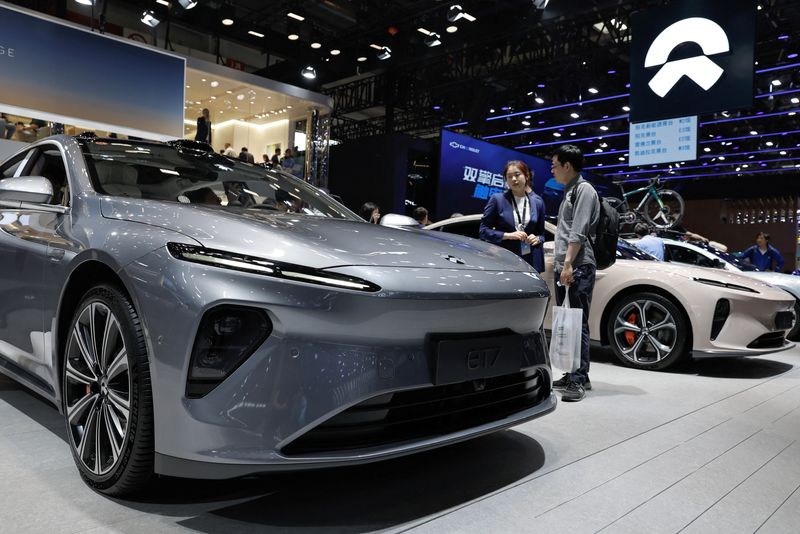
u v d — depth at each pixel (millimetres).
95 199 1895
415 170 14859
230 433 1348
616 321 4027
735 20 7977
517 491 1752
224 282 1389
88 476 1623
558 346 2900
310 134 12977
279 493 1659
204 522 1458
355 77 19875
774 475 2000
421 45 15148
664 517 1627
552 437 2324
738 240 24562
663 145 9898
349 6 14688
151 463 1474
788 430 2580
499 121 20141
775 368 4281
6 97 8680
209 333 1381
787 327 3965
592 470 1967
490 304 1684
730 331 3705
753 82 7852
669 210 9328
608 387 3328
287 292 1389
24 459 1834
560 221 3199
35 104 8938
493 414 1773
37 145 2480
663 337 3904
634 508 1676
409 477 1830
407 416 1552
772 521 1636
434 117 20281
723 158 24953
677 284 3785
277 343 1376
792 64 14766
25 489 1609
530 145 22344
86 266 1739
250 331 1388
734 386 3496
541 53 16172
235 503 1580
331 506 1587
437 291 1554
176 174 2293
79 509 1501
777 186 23219
